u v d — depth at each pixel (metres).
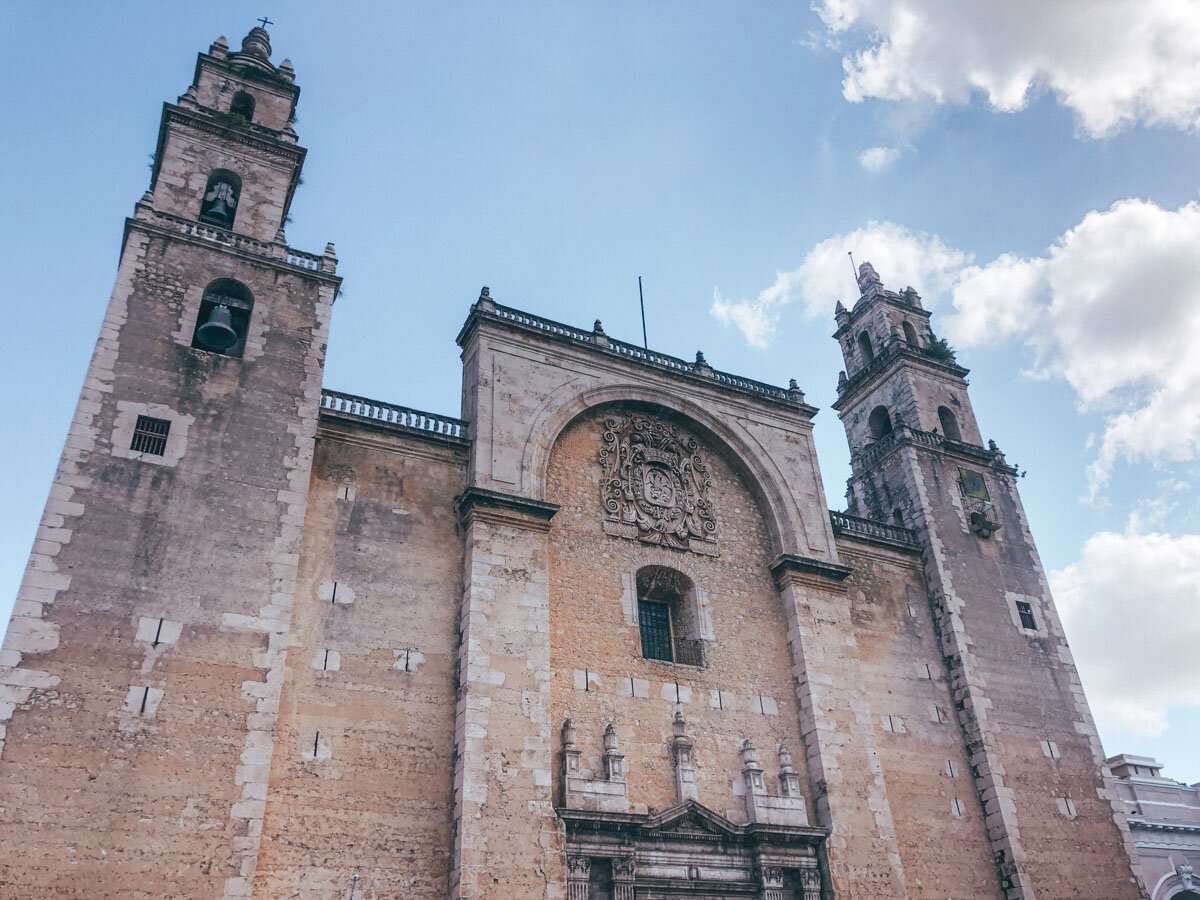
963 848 34.72
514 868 25.59
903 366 47.97
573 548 32.94
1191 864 41.66
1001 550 43.19
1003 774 36.38
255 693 24.77
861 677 36.56
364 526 29.86
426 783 26.61
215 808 23.03
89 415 26.70
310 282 32.44
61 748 22.25
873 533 41.41
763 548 37.22
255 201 34.81
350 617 28.14
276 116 38.25
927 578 40.94
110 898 21.22
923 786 35.34
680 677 32.38
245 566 26.39
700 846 29.41
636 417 37.28
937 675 38.56
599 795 28.25
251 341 30.30
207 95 37.25
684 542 35.41
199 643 24.81
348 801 25.50
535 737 27.67
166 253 30.62
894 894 31.09
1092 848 36.44
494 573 29.86
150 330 28.95
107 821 21.94
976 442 47.22
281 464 28.47
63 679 22.97
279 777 25.05
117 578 24.72
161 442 27.30
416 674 28.06
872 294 52.06
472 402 33.88
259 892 23.50
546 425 34.19
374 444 31.55
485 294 36.03
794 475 38.91
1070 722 39.34
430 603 29.41
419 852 25.66
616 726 30.31
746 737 32.38
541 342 36.00
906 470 43.59
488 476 31.81
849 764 32.88
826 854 30.77
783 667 34.69
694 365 39.91
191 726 23.73
